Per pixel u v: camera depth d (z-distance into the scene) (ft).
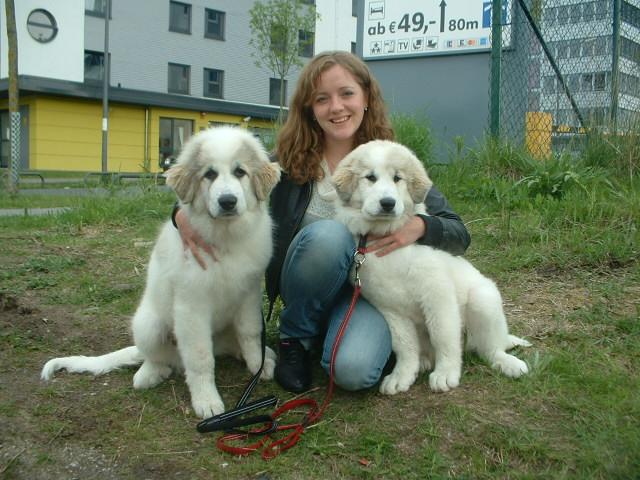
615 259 13.15
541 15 23.86
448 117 25.21
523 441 7.29
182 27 83.66
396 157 9.31
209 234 8.55
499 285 12.76
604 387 8.40
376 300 9.09
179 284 8.57
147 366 9.60
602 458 6.87
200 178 8.69
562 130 21.84
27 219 23.85
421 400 8.43
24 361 10.50
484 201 18.84
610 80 22.36
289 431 8.06
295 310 9.25
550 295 12.00
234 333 10.16
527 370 8.84
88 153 73.15
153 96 75.15
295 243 9.02
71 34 72.28
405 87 26.04
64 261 16.48
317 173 10.09
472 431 7.57
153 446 7.86
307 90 9.97
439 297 8.69
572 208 16.01
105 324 12.26
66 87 68.54
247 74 90.38
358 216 9.36
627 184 18.56
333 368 8.56
